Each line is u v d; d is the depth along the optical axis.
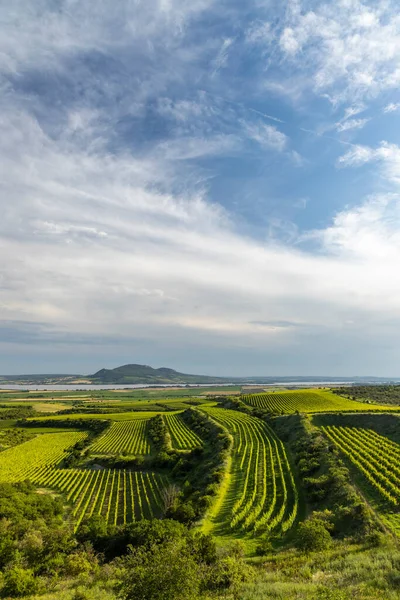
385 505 49.59
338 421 101.12
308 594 21.50
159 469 111.12
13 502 77.38
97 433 167.50
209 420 144.50
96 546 58.22
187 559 20.75
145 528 54.28
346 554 34.28
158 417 176.25
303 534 39.88
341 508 51.00
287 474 74.38
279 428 113.44
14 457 133.38
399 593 20.42
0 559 50.72
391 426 87.00
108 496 92.56
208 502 64.19
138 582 19.58
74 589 35.00
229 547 42.12
